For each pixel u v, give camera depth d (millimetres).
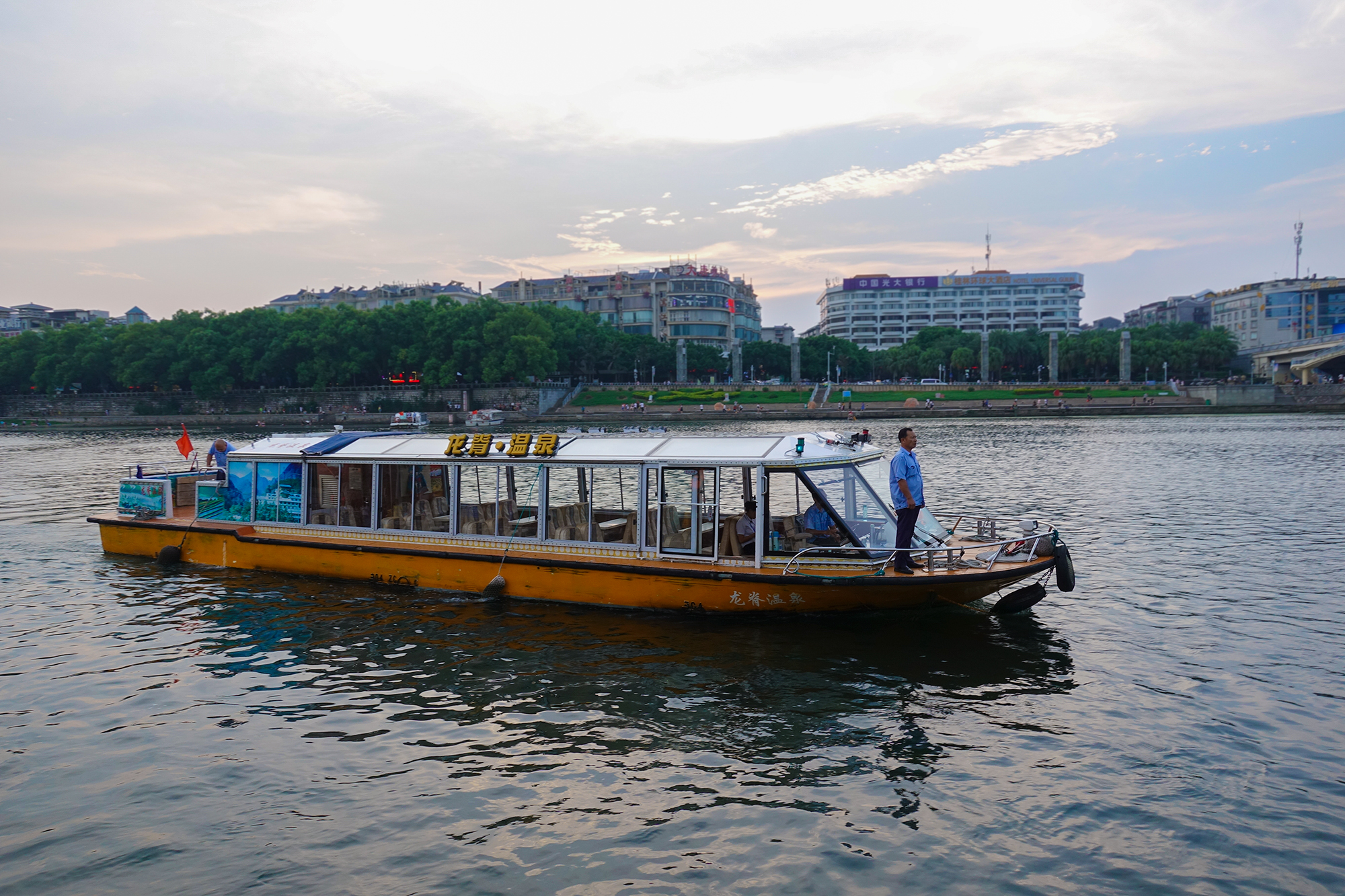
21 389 124625
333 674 10625
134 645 11969
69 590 15016
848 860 6543
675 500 12625
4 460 47031
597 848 6754
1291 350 123750
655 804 7414
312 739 8781
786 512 11875
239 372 113438
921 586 11117
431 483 14969
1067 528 20641
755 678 10109
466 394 105250
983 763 8070
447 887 6285
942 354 132500
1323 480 29297
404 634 12062
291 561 15734
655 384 121688
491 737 8758
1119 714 9141
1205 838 6789
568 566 12961
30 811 7453
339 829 7078
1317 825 6949
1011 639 11555
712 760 8180
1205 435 55438
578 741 8633
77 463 44750
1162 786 7617
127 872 6539
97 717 9461
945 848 6703
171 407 113812
